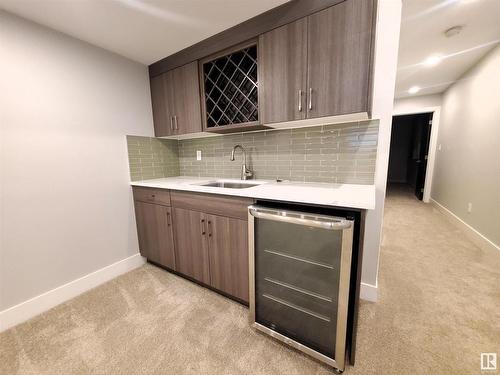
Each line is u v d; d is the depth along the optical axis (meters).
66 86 1.60
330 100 1.25
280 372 1.08
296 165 1.76
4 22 1.32
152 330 1.36
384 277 1.88
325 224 0.99
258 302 1.36
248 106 1.71
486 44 2.21
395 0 1.26
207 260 1.66
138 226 2.15
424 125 4.65
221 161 2.22
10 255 1.41
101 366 1.13
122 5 1.28
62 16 1.38
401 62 2.60
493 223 2.27
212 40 1.63
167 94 2.04
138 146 2.12
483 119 2.51
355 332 1.05
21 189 1.44
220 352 1.20
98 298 1.68
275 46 1.37
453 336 1.26
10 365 1.14
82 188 1.75
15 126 1.39
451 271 1.96
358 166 1.52
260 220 1.27
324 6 1.19
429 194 4.49
